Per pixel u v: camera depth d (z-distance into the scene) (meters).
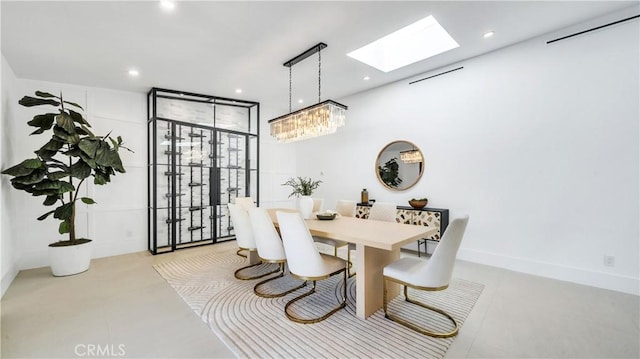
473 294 2.80
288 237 2.40
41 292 2.95
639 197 2.77
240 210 3.33
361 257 2.39
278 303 2.66
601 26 2.91
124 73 3.88
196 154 5.05
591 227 3.02
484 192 3.77
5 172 2.94
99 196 4.36
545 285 3.03
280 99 5.48
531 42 3.36
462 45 3.48
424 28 3.83
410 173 4.55
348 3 2.47
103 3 2.36
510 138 3.54
